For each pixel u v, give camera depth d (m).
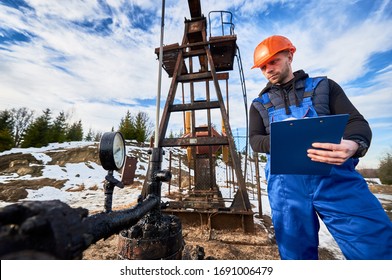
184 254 1.60
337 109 1.44
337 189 1.36
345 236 1.30
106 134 1.07
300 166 1.18
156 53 4.15
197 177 4.89
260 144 1.64
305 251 1.56
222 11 4.16
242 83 4.41
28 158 16.03
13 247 0.39
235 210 3.04
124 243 1.19
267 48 1.64
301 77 1.65
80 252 0.51
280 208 1.64
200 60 4.73
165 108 3.64
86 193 7.94
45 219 0.43
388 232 1.19
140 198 1.27
